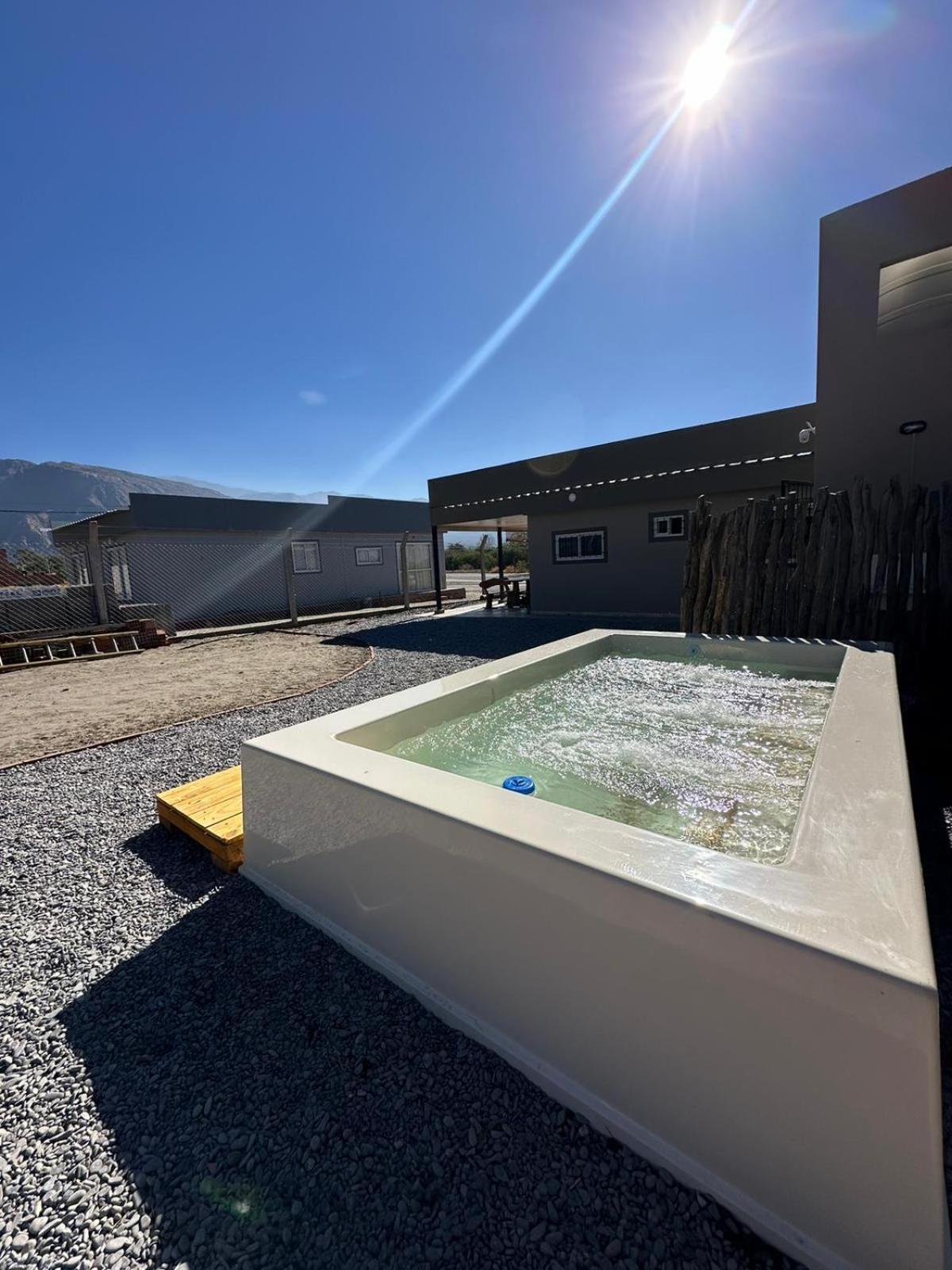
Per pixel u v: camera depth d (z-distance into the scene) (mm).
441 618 11734
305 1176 1214
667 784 2406
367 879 1800
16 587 9812
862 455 4848
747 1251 1034
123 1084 1451
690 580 4828
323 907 2004
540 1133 1271
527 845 1342
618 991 1222
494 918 1443
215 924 2066
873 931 997
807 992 972
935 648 3723
